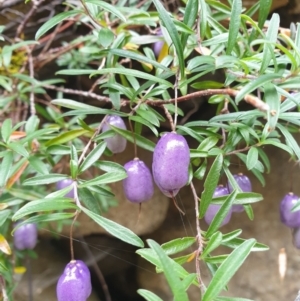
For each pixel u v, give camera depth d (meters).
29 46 0.38
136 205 0.48
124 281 0.56
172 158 0.18
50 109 0.34
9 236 0.36
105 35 0.23
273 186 0.46
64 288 0.18
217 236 0.18
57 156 0.30
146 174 0.21
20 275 0.45
